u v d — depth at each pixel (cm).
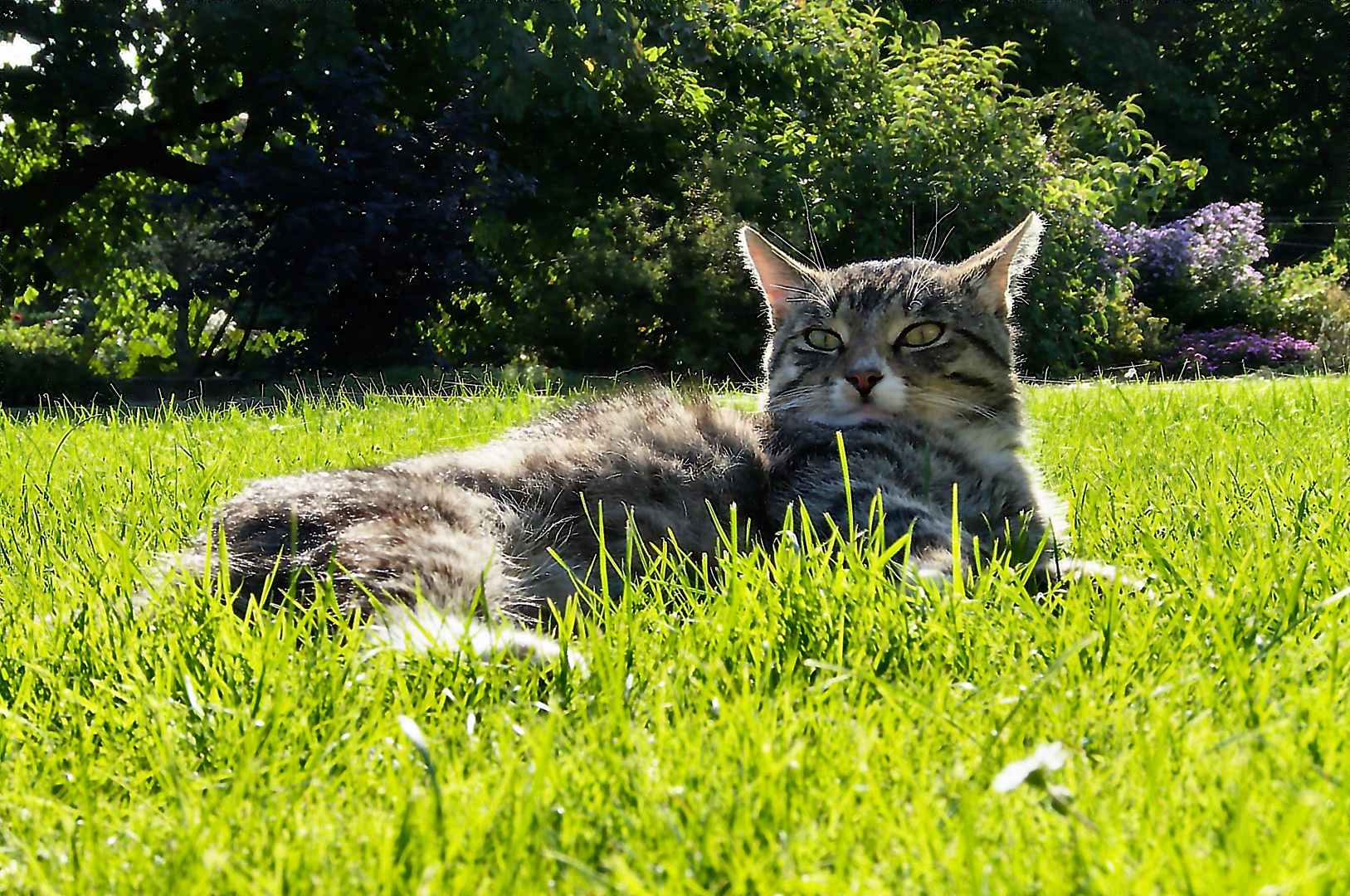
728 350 1889
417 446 714
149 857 181
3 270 2342
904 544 361
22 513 484
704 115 2253
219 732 233
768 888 166
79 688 263
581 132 2214
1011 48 2548
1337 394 976
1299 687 232
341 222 1795
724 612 290
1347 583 314
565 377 1712
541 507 385
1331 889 154
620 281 1861
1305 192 4253
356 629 288
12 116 2098
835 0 2364
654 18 2191
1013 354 513
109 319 2531
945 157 2169
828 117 2258
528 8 1967
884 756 210
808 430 456
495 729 231
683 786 196
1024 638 275
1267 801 183
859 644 277
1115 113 2530
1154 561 338
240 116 2358
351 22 1989
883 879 169
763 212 2067
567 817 188
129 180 2328
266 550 346
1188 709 232
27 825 197
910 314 473
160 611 303
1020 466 475
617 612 306
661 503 391
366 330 1873
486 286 2023
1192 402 971
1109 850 167
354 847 182
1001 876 164
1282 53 4131
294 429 816
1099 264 2303
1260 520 402
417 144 1916
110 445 751
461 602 332
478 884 170
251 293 1842
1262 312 2602
